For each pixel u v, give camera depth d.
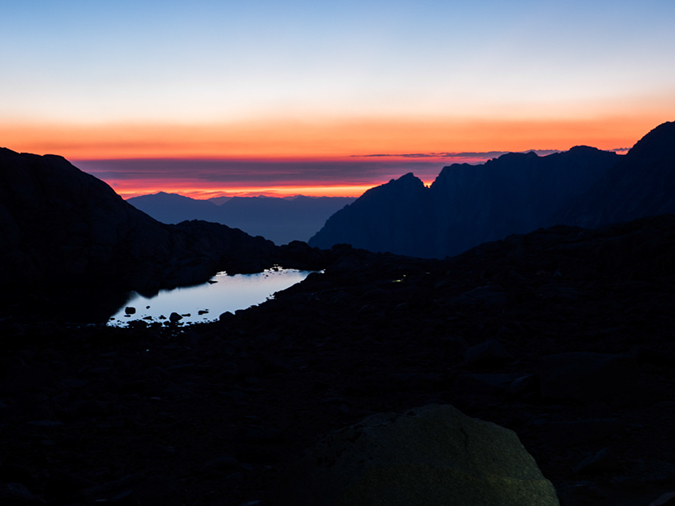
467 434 3.40
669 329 9.41
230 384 8.77
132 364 10.12
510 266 16.42
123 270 21.05
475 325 10.91
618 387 6.53
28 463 5.65
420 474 3.04
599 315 11.06
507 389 7.30
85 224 22.33
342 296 15.20
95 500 4.45
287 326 12.65
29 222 21.80
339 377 8.91
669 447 4.98
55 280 19.86
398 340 10.80
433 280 17.17
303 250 24.84
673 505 3.56
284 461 5.61
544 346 9.33
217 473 5.20
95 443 6.25
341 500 2.95
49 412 7.22
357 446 3.22
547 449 5.37
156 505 4.39
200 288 19.50
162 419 7.12
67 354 11.07
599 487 4.20
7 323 13.94
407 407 7.14
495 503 3.02
